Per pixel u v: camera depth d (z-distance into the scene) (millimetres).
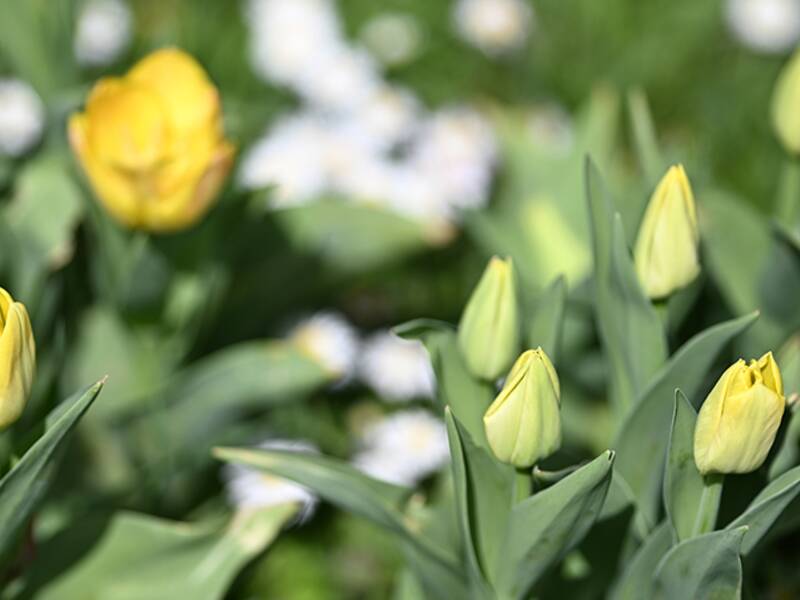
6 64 1977
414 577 1599
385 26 2480
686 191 1486
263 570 1817
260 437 1805
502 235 1778
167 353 1716
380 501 1523
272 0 2244
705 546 1438
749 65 2426
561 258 1769
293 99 2285
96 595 1584
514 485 1470
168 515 1770
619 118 2342
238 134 1782
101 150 1634
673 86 2426
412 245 1788
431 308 2029
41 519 1687
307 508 1813
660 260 1495
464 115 2123
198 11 2465
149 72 1658
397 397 1933
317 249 1779
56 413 1492
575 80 2445
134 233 1681
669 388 1507
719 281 1678
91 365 1709
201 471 1772
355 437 1925
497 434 1438
